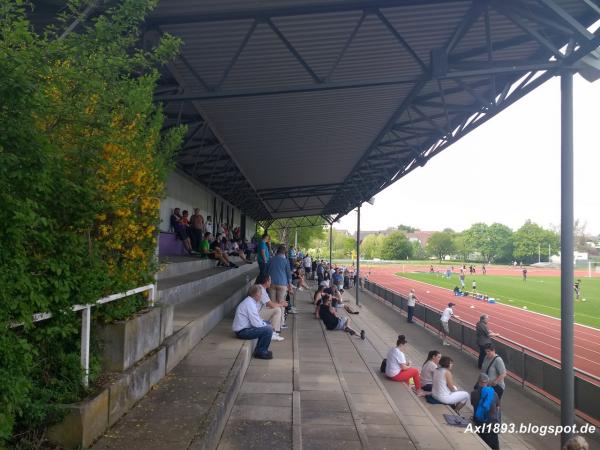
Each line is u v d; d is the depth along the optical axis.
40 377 3.58
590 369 15.38
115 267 4.58
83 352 3.88
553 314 29.38
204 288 12.51
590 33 6.67
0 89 2.44
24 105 2.56
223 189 28.62
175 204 20.58
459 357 14.99
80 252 3.73
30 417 3.30
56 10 6.54
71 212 3.63
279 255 11.73
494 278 67.50
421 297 40.59
